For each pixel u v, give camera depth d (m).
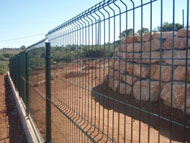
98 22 2.32
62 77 3.99
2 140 6.20
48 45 4.34
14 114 8.90
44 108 4.71
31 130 6.05
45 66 4.41
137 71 6.99
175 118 5.18
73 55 3.28
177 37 6.52
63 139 3.80
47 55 4.35
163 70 6.50
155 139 3.80
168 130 4.36
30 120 6.68
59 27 3.84
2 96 13.86
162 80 6.50
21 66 9.65
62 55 3.85
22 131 6.82
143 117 5.09
